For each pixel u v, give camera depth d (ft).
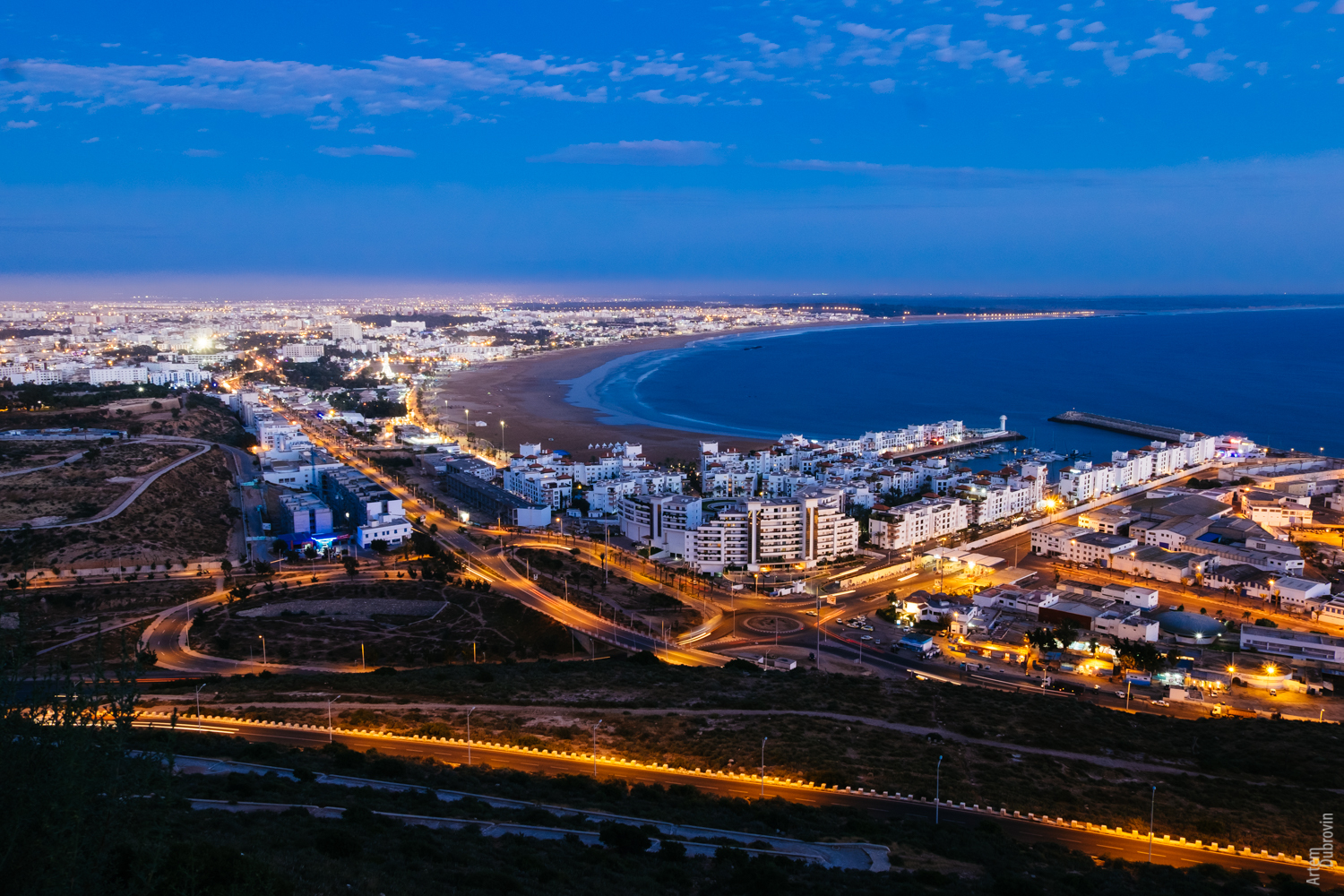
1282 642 644.69
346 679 537.65
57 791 118.42
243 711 466.29
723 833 303.07
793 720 445.37
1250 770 409.49
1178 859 321.11
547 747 412.57
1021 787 373.61
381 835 247.29
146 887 129.80
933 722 456.04
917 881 263.08
